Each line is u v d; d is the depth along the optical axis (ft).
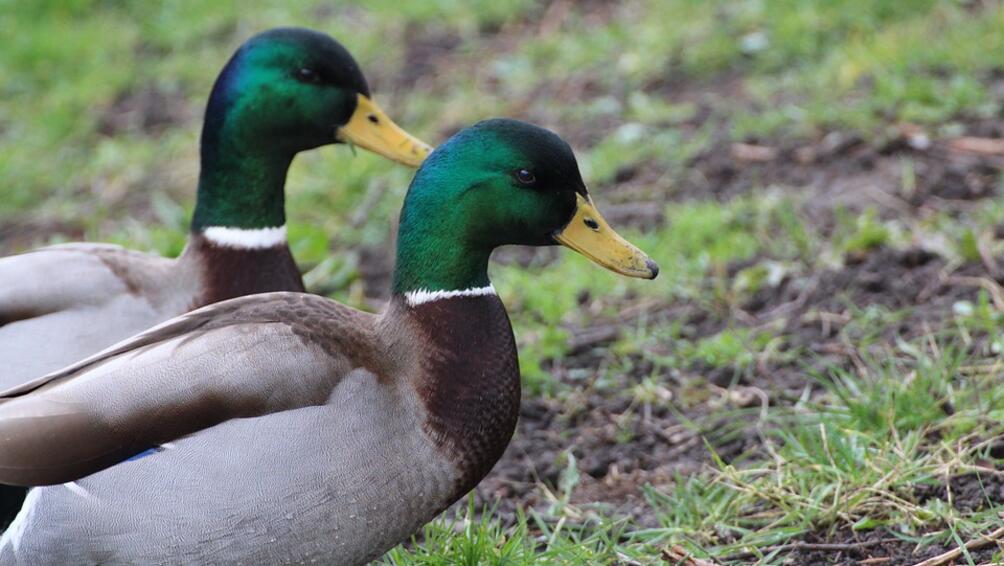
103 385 20.33
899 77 42.73
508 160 22.38
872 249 35.01
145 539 20.25
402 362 21.77
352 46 52.21
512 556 24.22
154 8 58.18
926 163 38.86
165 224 42.32
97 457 20.17
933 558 23.26
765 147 41.52
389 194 42.47
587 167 42.34
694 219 37.58
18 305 25.98
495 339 22.45
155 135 49.96
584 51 49.37
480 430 22.00
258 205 28.73
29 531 20.67
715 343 32.07
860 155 39.83
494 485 28.32
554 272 37.09
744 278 34.71
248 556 20.51
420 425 21.49
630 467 28.76
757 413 29.60
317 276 37.73
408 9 54.08
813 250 35.58
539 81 48.60
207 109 28.86
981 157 38.68
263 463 20.18
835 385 29.89
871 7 47.50
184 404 20.25
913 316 31.94
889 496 24.91
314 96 28.63
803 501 25.34
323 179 43.34
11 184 47.14
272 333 20.95
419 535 26.30
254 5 56.54
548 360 33.14
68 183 47.24
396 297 22.48
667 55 48.32
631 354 32.86
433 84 49.78
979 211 35.76
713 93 45.88
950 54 43.50
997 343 29.40
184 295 27.84
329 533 20.88
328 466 20.53
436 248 22.33
